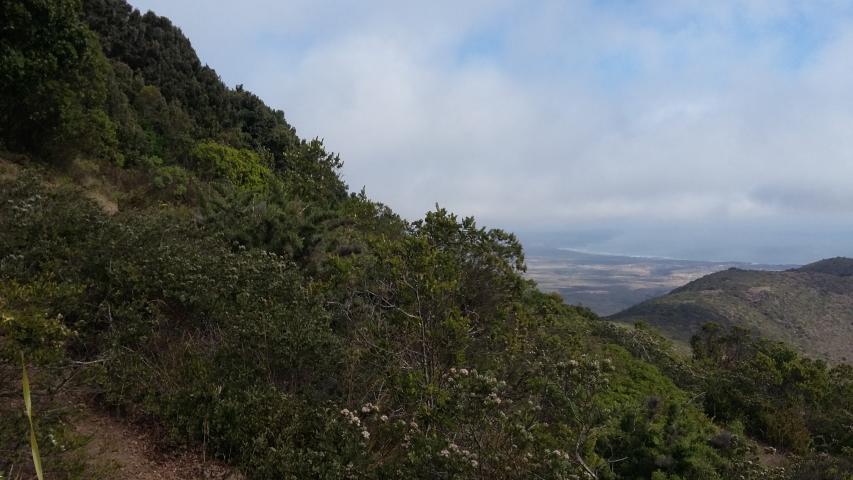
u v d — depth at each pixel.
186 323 5.15
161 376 4.45
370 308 6.29
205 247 6.65
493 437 4.24
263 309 5.34
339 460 3.87
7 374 3.42
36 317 3.47
